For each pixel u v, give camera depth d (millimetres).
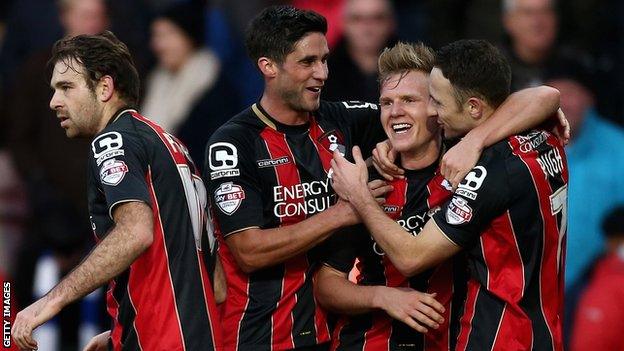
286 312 12211
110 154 11453
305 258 12266
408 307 11625
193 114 18047
